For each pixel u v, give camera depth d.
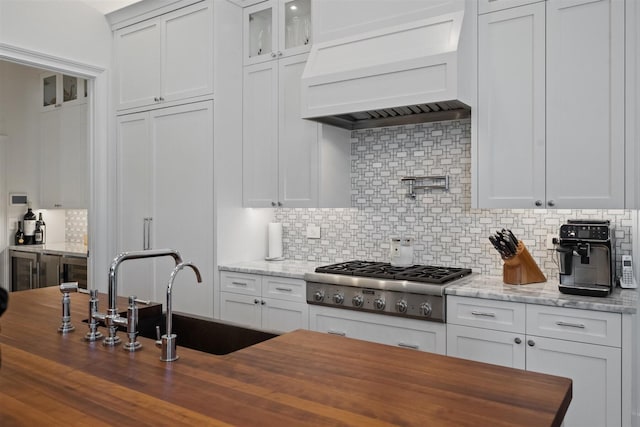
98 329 1.96
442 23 2.80
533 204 2.68
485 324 2.53
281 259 4.02
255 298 3.47
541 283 2.78
